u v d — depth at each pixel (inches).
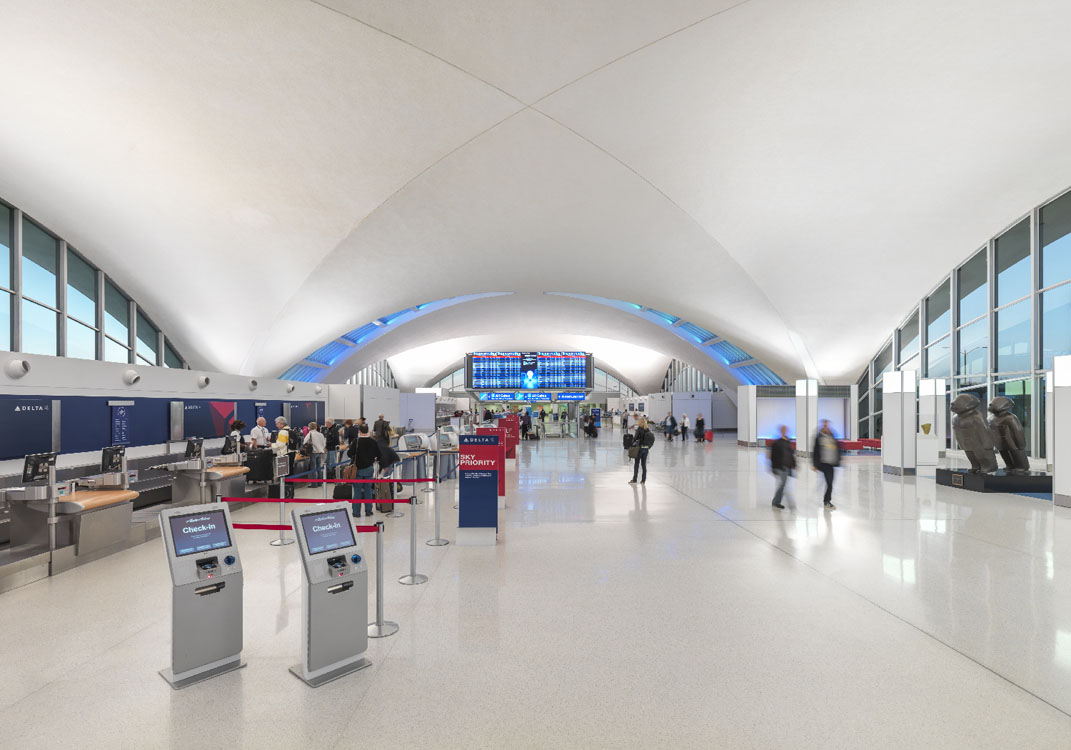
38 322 555.8
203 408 602.9
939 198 602.9
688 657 166.1
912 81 447.8
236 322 764.6
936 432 657.6
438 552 287.9
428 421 1131.3
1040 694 143.7
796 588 228.7
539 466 705.6
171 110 449.4
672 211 658.8
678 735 126.7
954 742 123.6
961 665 159.8
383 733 127.9
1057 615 197.0
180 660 150.9
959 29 396.8
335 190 574.9
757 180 589.9
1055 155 522.9
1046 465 564.7
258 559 276.2
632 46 408.5
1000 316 670.5
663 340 1343.5
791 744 123.2
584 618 197.2
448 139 523.8
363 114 478.0
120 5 362.0
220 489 396.2
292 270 693.9
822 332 907.4
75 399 428.8
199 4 364.2
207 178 527.5
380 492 432.8
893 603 210.2
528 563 266.7
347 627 159.0
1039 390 601.9
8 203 520.1
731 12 376.2
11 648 174.1
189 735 127.3
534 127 513.3
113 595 223.6
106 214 553.9
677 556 278.4
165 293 690.2
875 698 142.3
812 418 837.2
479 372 1547.7
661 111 489.4
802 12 378.0
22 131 446.9
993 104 469.4
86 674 156.8
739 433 1043.3
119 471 303.4
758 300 848.9
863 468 673.0
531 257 823.1
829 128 508.1
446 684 150.3
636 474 535.5
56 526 268.5
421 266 808.9
